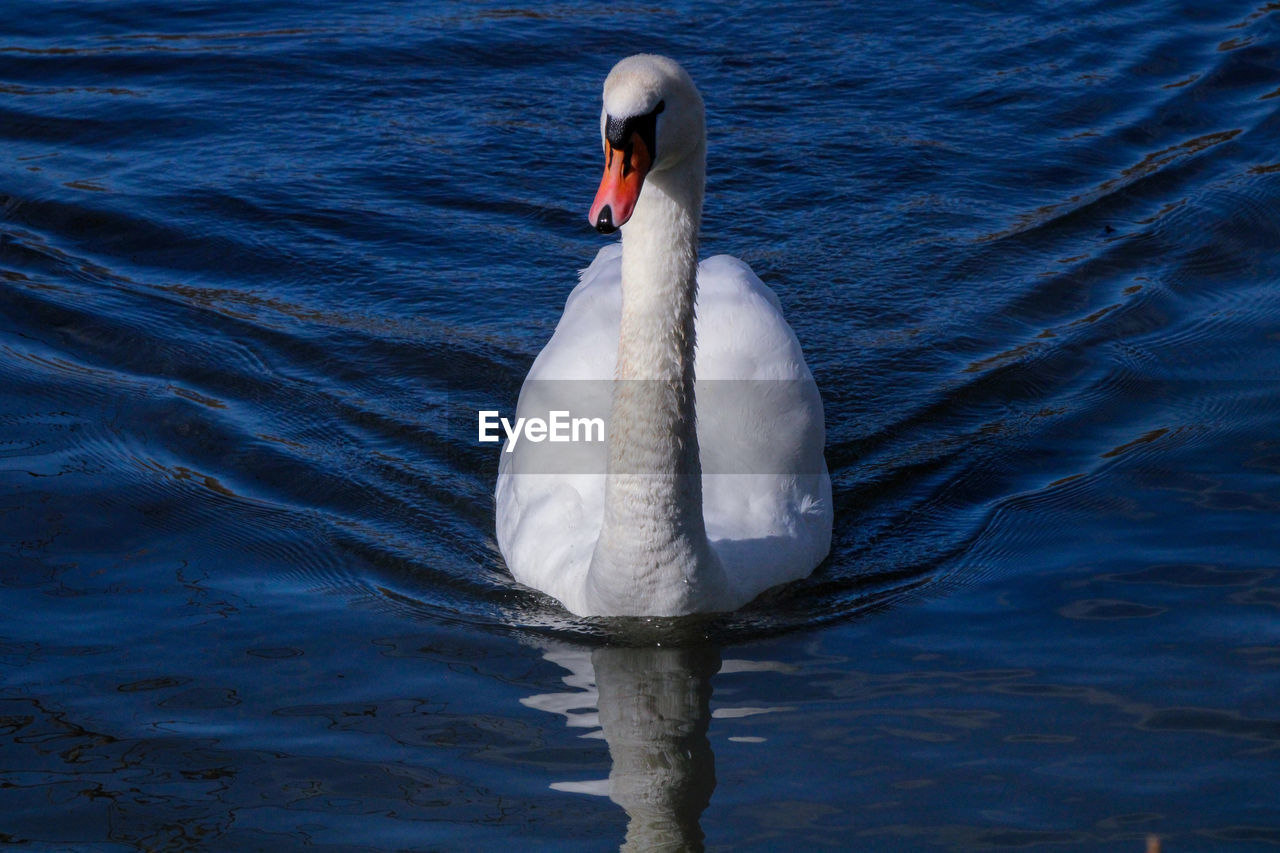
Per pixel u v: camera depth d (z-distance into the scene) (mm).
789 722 6559
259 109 13445
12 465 8758
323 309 10680
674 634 7430
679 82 6656
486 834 5797
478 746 6414
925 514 8539
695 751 6355
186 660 7051
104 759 6262
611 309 8711
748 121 13227
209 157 12664
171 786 6086
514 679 6992
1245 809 5793
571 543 7852
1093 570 7738
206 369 9930
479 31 14961
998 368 9984
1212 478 8555
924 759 6211
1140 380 9742
